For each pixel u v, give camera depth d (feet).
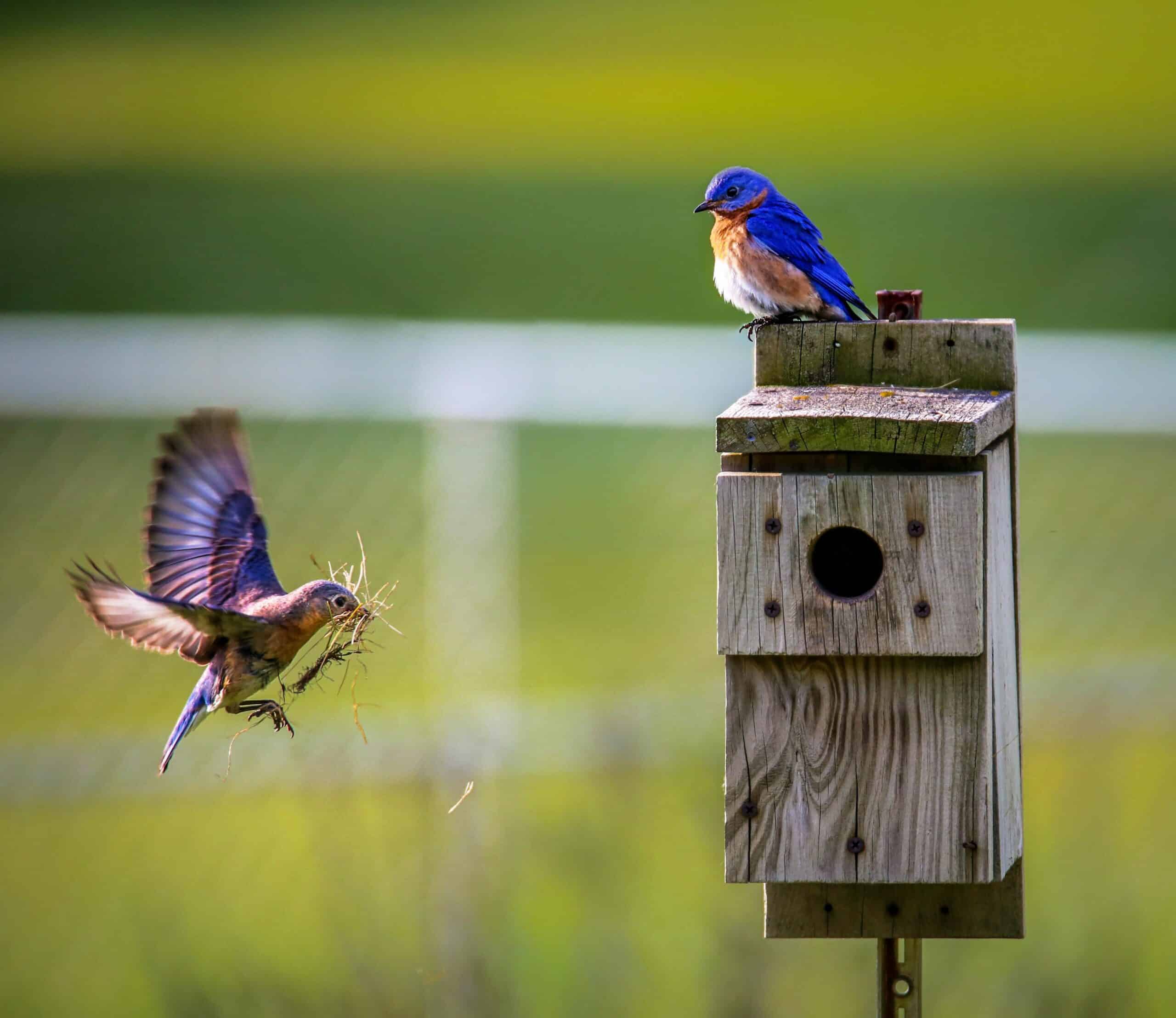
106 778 39.34
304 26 218.18
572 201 131.13
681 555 49.90
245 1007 32.48
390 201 131.44
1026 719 41.81
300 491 46.26
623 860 36.81
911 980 24.54
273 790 39.17
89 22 216.33
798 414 22.81
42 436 46.01
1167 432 41.81
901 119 164.76
